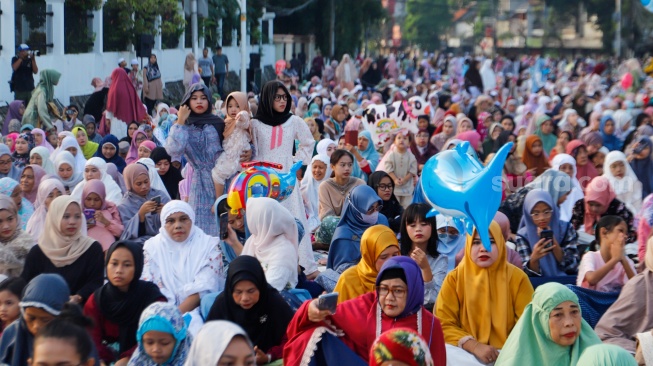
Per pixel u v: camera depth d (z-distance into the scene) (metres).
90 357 6.93
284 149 13.28
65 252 10.83
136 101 28.77
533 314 8.76
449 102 32.03
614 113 26.95
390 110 23.05
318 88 40.94
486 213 9.67
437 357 8.57
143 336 7.97
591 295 10.89
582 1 104.62
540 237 11.80
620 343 9.86
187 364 6.85
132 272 9.52
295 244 10.85
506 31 110.50
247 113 12.98
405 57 75.94
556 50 106.88
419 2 110.56
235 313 9.39
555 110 33.06
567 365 8.70
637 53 90.62
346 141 19.67
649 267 10.05
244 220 11.91
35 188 15.02
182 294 10.77
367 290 10.17
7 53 28.91
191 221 11.09
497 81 52.03
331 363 8.59
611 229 11.19
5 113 28.02
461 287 10.10
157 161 17.25
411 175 18.14
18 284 9.17
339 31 75.19
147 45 36.09
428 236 10.97
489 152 21.84
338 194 15.02
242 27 45.69
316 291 11.46
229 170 12.95
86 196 13.03
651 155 19.09
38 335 6.83
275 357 9.55
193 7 48.94
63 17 32.94
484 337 9.91
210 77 44.69
